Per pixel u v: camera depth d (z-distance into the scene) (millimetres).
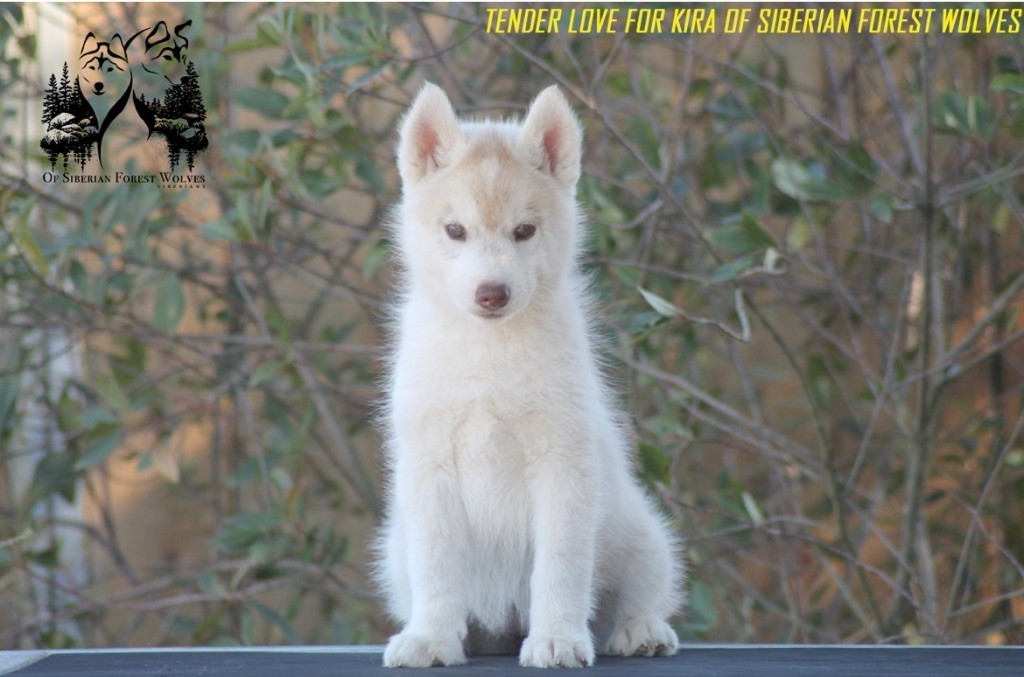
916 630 3062
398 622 2732
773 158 3135
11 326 3107
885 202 2977
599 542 2602
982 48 3203
